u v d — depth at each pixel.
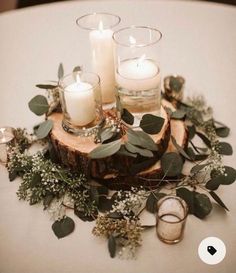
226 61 0.89
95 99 0.60
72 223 0.53
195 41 0.97
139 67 0.59
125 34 0.63
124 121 0.59
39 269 0.49
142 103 0.59
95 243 0.52
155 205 0.54
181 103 0.72
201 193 0.57
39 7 1.17
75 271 0.48
